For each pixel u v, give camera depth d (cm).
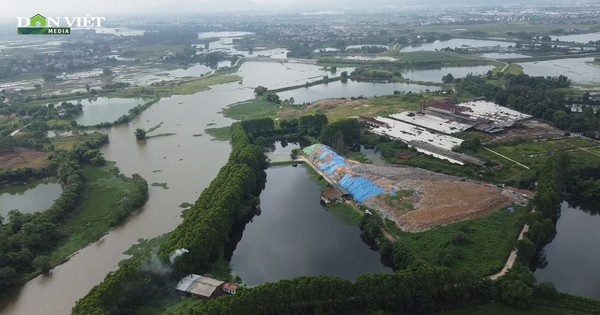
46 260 12456
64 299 11194
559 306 10069
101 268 12375
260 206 16225
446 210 14200
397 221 14000
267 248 13438
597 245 13262
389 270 12175
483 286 10312
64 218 15062
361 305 9944
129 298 10112
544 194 13650
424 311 9969
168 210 15688
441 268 10244
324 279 9875
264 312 9562
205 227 12138
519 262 11288
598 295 10850
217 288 10625
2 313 10744
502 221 13512
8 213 15375
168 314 9512
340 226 14662
